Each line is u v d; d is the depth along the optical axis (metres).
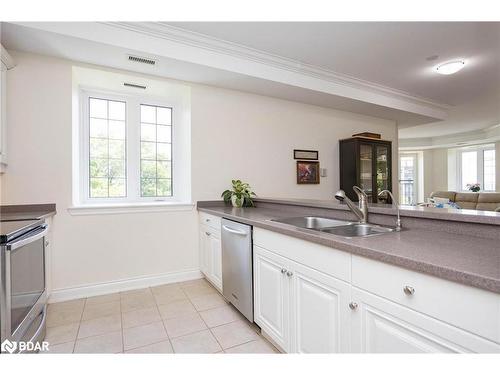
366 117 4.57
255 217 2.04
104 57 2.38
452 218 1.33
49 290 2.30
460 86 3.76
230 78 2.90
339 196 1.70
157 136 3.09
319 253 1.28
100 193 2.81
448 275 0.78
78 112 2.66
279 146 3.64
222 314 2.15
